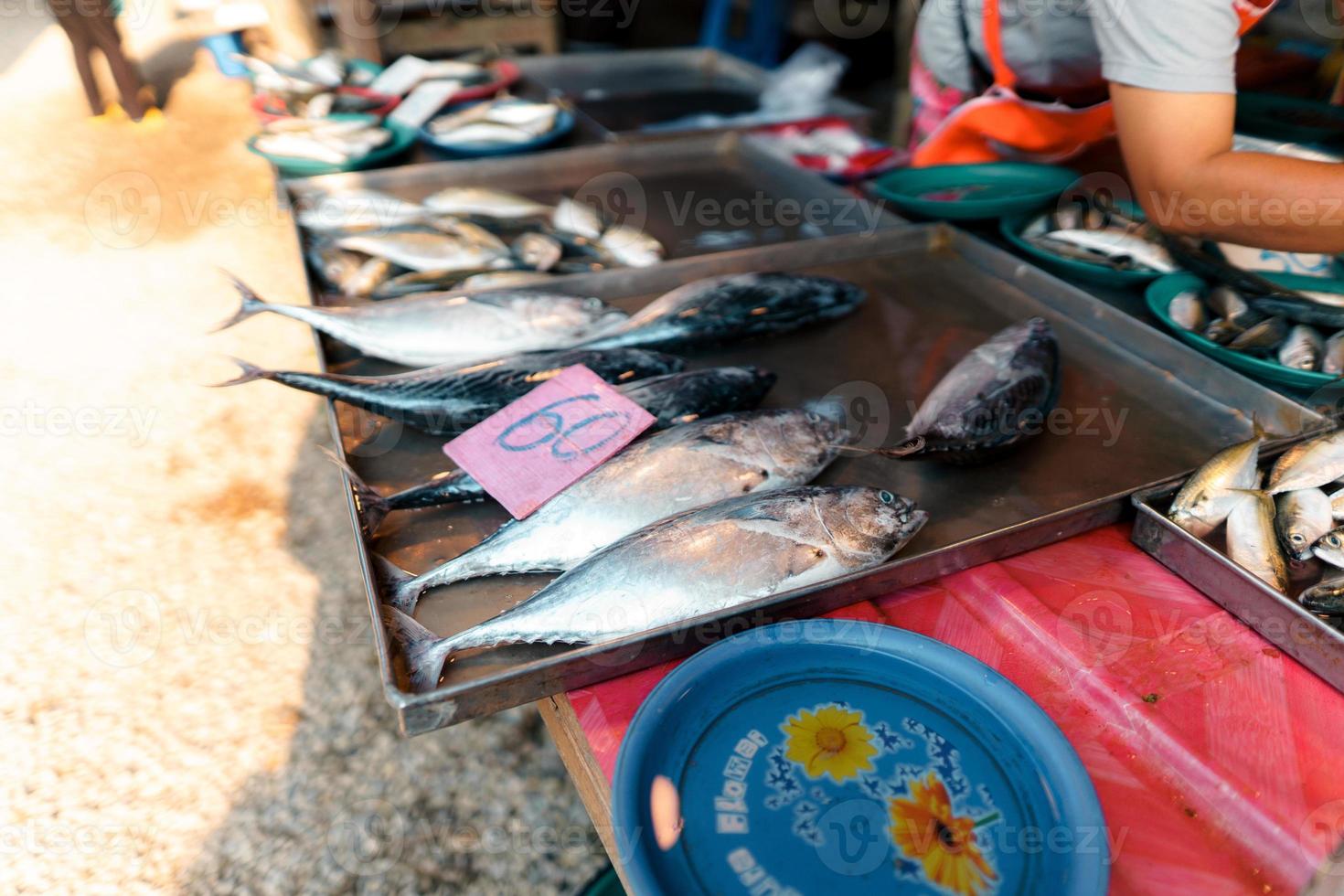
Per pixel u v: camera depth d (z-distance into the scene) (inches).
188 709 91.6
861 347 64.5
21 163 200.2
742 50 192.9
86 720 89.7
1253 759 34.8
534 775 88.1
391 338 61.9
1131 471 50.9
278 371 52.7
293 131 96.8
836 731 34.8
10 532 110.0
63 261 164.7
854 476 50.4
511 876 78.3
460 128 105.7
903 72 158.6
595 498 45.6
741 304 64.9
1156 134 58.1
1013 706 34.7
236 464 123.6
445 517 48.4
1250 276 62.7
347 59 128.4
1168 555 44.0
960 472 50.8
